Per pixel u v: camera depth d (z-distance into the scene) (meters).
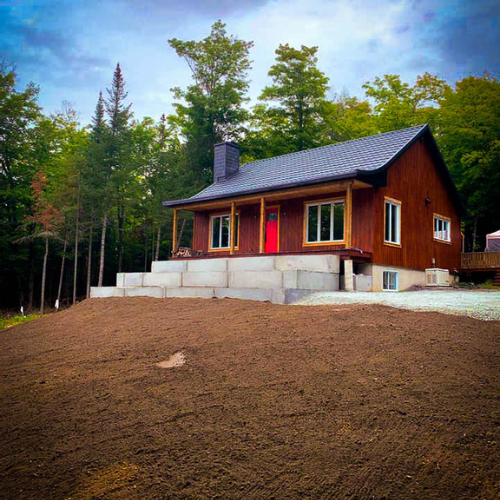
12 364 7.48
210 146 34.34
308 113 34.38
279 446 3.93
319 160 17.73
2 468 4.05
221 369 5.83
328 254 13.52
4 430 4.76
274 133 34.53
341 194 15.48
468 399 4.40
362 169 14.27
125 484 3.65
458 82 30.02
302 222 16.69
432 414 4.17
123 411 4.92
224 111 34.56
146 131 40.12
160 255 39.59
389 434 3.94
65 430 4.63
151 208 31.48
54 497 3.58
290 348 6.32
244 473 3.64
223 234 19.86
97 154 28.14
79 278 36.25
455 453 3.62
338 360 5.68
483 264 19.95
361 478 3.45
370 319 7.43
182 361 6.35
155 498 3.46
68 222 28.31
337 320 7.55
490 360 5.31
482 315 7.49
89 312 11.88
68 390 5.77
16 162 32.53
